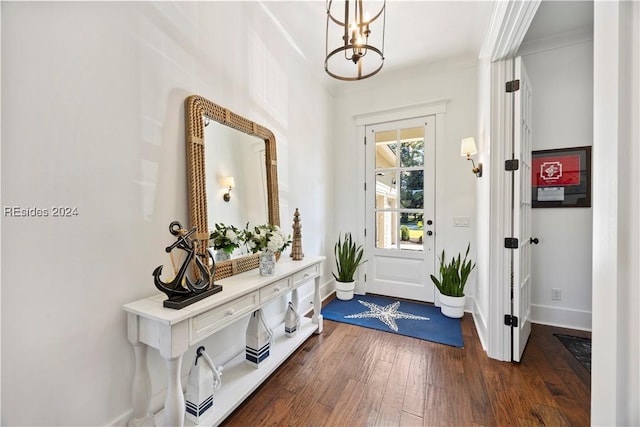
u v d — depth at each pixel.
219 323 1.39
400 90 3.38
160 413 1.38
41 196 1.02
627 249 0.61
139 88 1.35
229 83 1.93
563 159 2.56
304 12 2.28
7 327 0.95
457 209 3.11
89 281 1.16
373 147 3.57
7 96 0.94
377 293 3.56
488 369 1.92
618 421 0.62
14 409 0.97
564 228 2.58
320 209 3.39
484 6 2.06
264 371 1.77
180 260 1.56
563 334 2.44
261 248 1.83
